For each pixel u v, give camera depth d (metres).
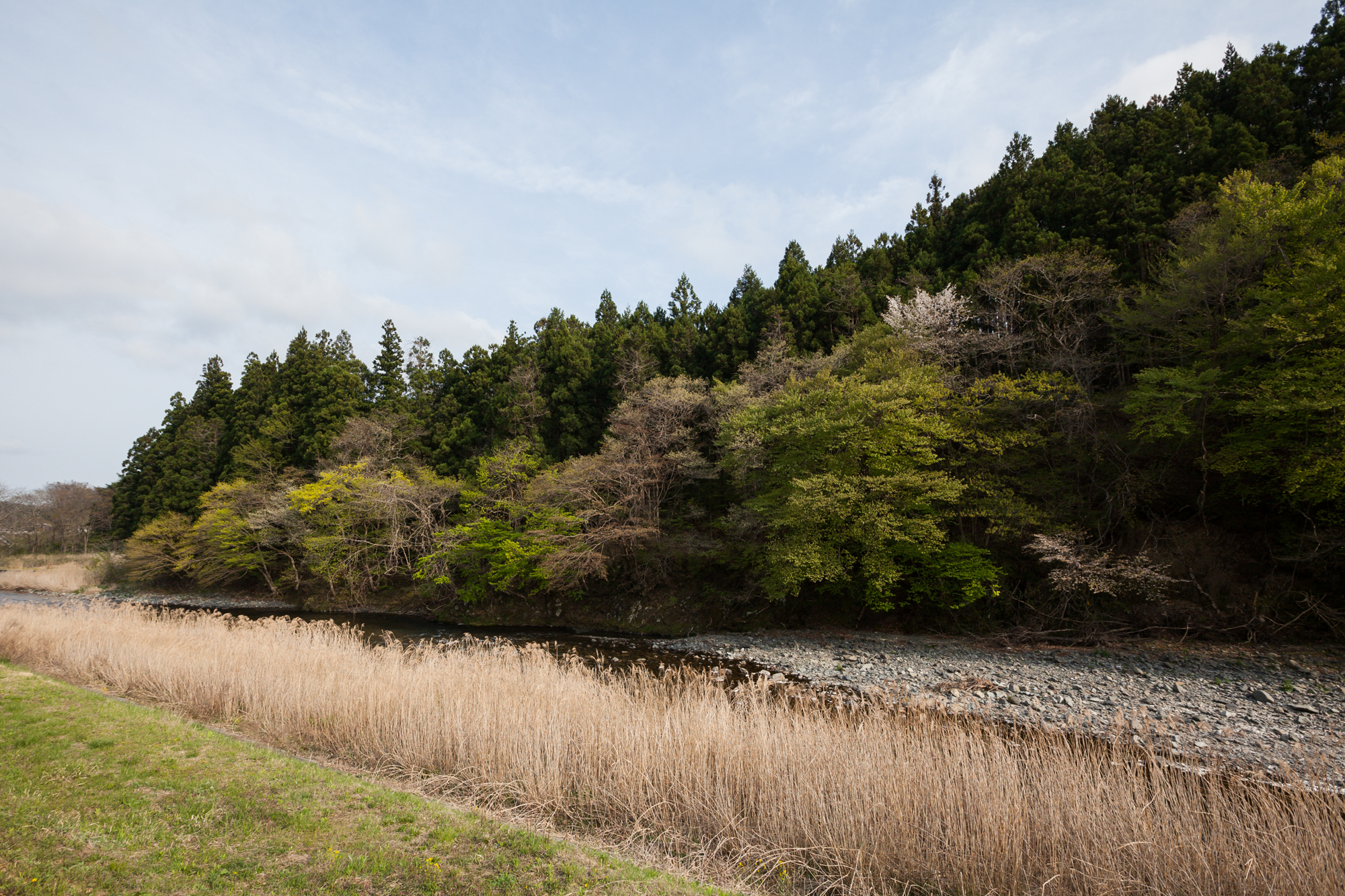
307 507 31.84
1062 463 20.83
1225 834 5.26
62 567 48.19
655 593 26.42
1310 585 16.20
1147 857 5.20
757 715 8.19
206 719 9.91
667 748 7.25
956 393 21.94
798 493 19.34
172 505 44.22
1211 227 18.36
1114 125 37.06
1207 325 18.16
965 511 19.89
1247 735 10.40
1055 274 24.47
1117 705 12.38
